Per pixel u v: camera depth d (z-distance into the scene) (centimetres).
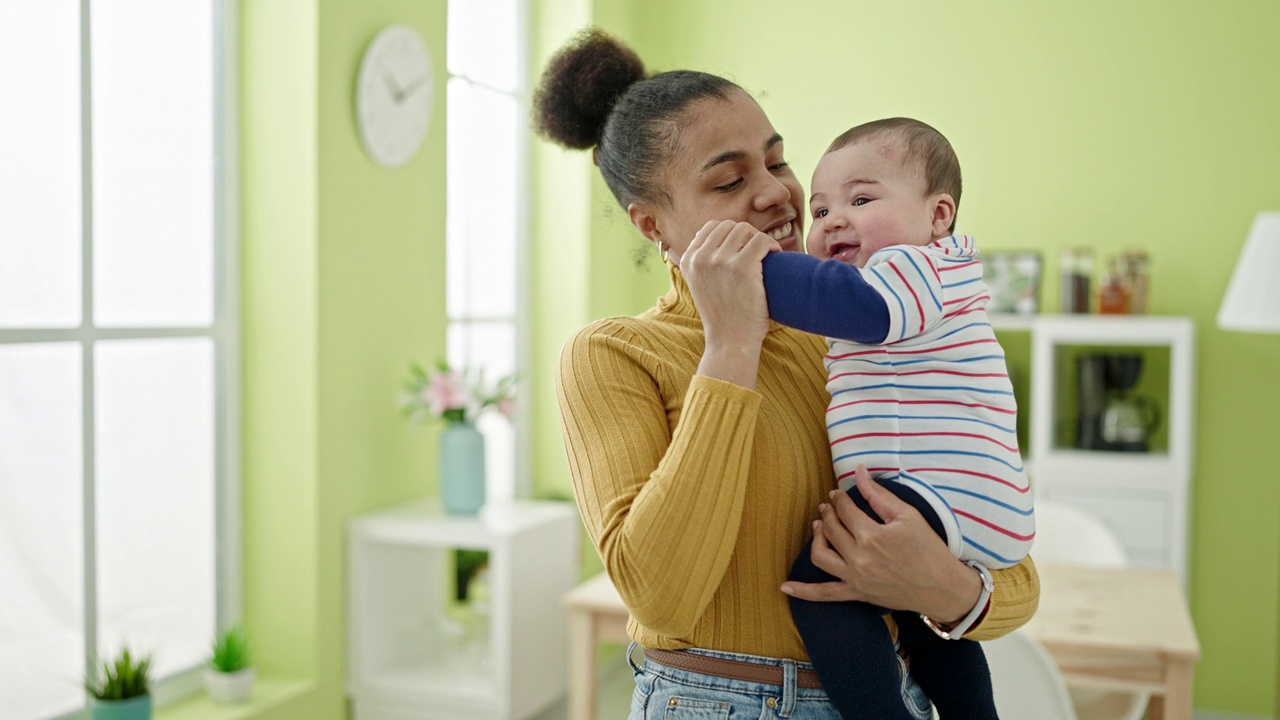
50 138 249
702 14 480
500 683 305
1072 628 255
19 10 241
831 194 137
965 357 124
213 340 299
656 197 139
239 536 305
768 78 473
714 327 119
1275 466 415
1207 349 422
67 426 254
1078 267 417
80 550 258
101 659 262
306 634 304
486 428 421
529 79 437
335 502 310
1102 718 275
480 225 408
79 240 257
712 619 124
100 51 262
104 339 263
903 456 122
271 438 305
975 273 129
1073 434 430
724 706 122
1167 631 252
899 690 119
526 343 441
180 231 287
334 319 307
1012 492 123
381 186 327
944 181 136
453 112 388
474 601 341
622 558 115
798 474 125
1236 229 419
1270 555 416
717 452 114
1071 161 437
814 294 118
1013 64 443
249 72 302
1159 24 425
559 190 440
